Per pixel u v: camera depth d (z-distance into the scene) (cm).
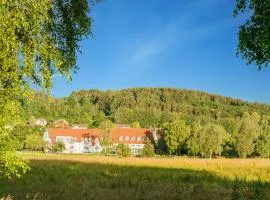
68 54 1493
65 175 3186
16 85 1262
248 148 11469
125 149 10669
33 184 2431
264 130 11800
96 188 2275
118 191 2153
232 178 3372
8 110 1242
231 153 12100
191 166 5119
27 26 1270
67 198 1881
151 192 2131
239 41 1355
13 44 1222
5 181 2494
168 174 3566
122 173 3594
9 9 1249
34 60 1330
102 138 12862
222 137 11712
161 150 13238
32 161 5034
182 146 12425
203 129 11756
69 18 1491
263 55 1334
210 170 4300
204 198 2027
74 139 15700
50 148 12912
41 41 1343
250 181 3075
